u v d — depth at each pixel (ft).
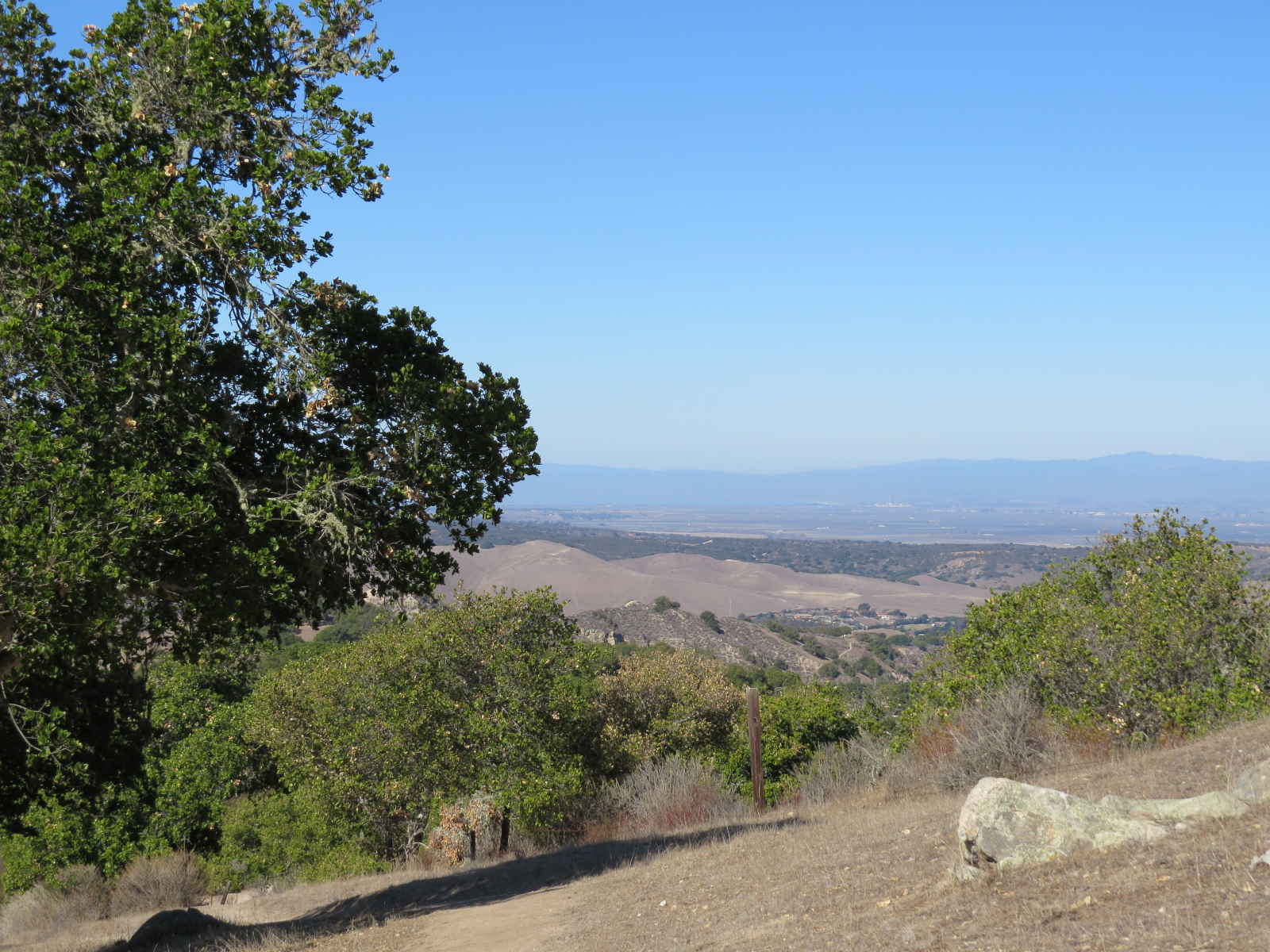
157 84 40.22
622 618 370.53
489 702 85.76
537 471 44.16
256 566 39.52
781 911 31.01
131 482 34.50
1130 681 56.08
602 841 74.84
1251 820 24.63
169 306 37.99
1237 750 40.37
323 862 98.84
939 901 25.80
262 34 41.19
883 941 23.39
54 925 74.59
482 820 88.58
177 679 109.29
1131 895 21.40
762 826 60.85
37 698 46.50
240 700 121.39
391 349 44.60
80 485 33.99
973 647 73.97
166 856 89.15
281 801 107.96
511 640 86.74
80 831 96.22
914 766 62.90
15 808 50.44
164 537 36.83
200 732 108.78
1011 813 27.32
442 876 68.69
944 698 70.59
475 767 83.30
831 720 121.29
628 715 124.98
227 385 41.57
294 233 39.32
